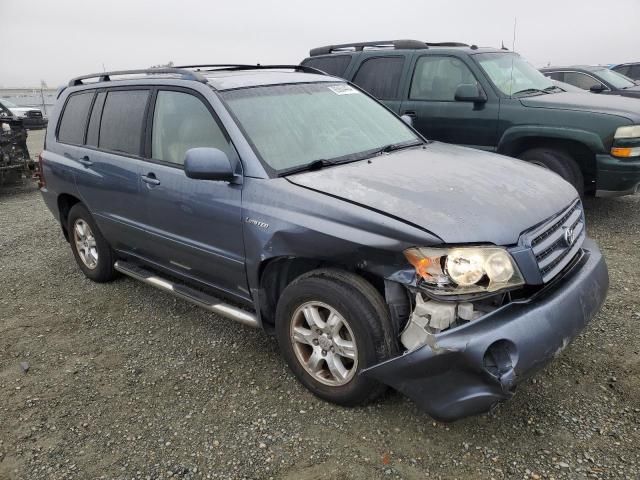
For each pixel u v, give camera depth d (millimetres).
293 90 4016
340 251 2834
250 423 3061
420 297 2635
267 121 3617
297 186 3129
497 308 2604
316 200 2979
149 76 4301
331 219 2889
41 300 4945
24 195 10273
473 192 2963
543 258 2766
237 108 3596
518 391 3145
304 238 2971
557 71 11148
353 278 2869
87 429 3105
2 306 4852
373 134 4027
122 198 4301
